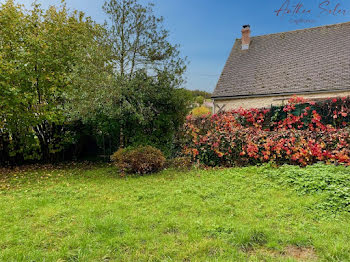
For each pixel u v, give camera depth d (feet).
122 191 18.66
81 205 15.64
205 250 9.79
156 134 30.73
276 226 11.52
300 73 49.24
